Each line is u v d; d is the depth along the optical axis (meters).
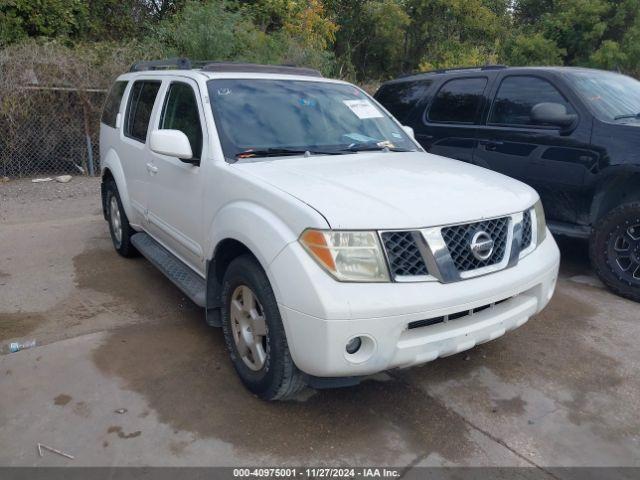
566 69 5.81
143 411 3.21
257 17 17.09
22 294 4.90
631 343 4.15
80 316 4.46
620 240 4.93
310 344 2.75
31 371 3.61
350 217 2.82
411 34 26.08
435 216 2.94
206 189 3.73
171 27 13.24
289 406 3.29
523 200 3.45
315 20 18.95
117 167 5.50
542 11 25.92
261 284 3.05
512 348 4.06
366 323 2.70
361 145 4.24
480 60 22.61
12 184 9.59
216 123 3.87
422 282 2.83
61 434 3.00
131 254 5.81
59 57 10.02
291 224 2.92
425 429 3.12
